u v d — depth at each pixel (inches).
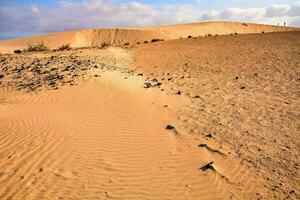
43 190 216.5
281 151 286.0
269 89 518.9
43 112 372.2
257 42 1157.1
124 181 229.8
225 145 298.2
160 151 278.4
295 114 387.2
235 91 515.8
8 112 382.0
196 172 244.4
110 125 331.6
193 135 319.6
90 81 517.3
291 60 757.9
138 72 703.1
